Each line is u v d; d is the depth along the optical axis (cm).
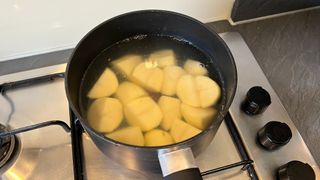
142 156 23
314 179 28
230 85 26
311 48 43
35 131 32
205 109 28
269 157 31
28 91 34
